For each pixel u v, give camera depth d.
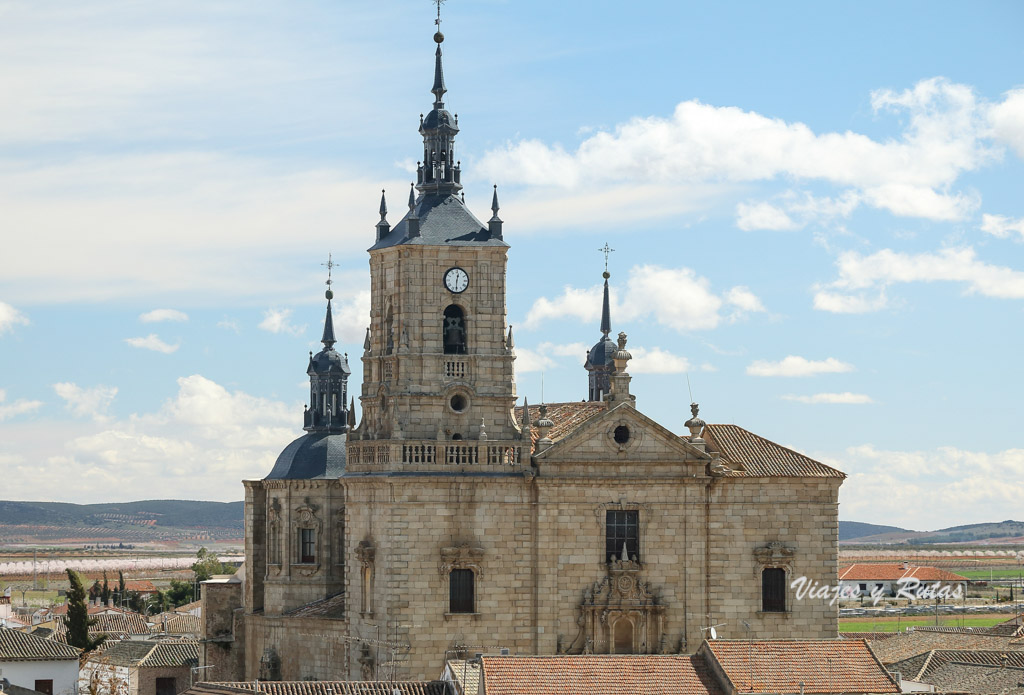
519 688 101.81
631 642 134.62
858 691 104.00
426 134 140.38
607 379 177.25
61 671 149.00
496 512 132.88
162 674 178.25
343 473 154.12
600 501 134.50
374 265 139.50
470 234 137.50
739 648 107.25
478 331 136.50
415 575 131.12
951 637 177.38
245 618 156.00
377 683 109.88
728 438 141.00
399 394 134.25
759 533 136.75
